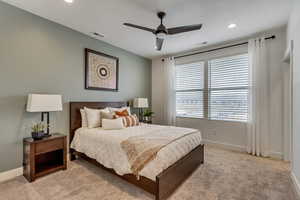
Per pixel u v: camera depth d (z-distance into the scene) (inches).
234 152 138.9
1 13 87.7
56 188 81.7
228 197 75.1
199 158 110.0
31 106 89.7
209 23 111.7
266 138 126.5
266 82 126.3
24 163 94.7
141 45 157.8
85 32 128.2
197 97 169.6
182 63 179.6
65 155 103.0
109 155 90.9
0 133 88.1
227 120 149.9
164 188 72.2
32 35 100.5
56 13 100.2
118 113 132.6
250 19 106.2
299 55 79.1
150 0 86.2
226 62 150.7
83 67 131.3
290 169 101.6
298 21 80.9
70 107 120.6
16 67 93.5
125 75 173.3
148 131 109.7
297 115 82.3
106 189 80.9
